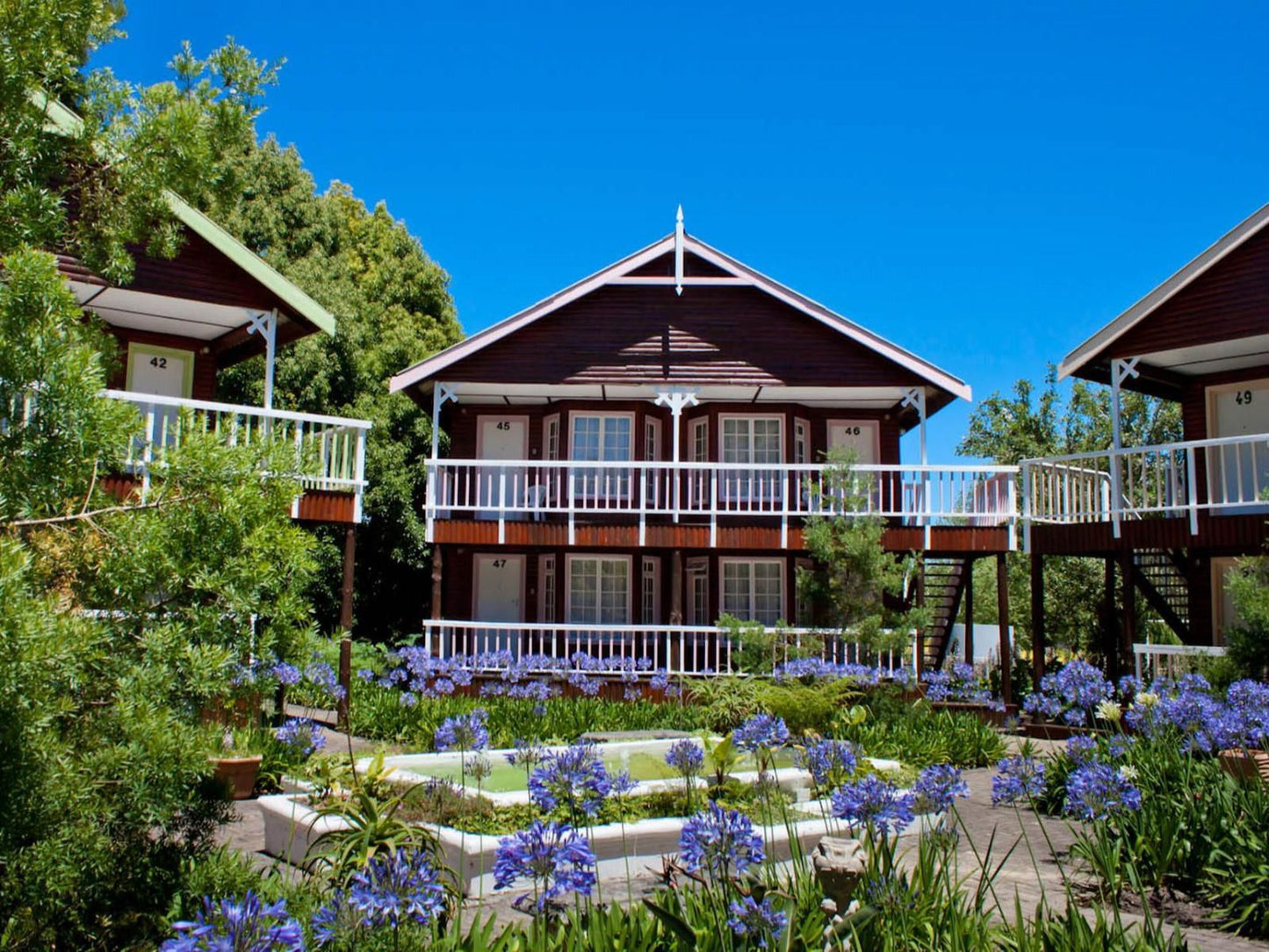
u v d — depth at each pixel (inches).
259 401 1141.7
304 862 264.8
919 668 738.2
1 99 269.9
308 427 889.5
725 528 810.2
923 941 207.0
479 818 335.0
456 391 885.8
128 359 710.5
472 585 927.7
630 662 727.1
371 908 157.8
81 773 197.8
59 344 211.3
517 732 563.2
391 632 1223.5
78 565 225.5
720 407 934.4
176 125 305.1
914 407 904.3
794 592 898.1
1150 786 326.6
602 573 914.1
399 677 692.7
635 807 361.4
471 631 921.5
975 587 1577.3
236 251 641.6
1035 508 817.5
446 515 887.1
